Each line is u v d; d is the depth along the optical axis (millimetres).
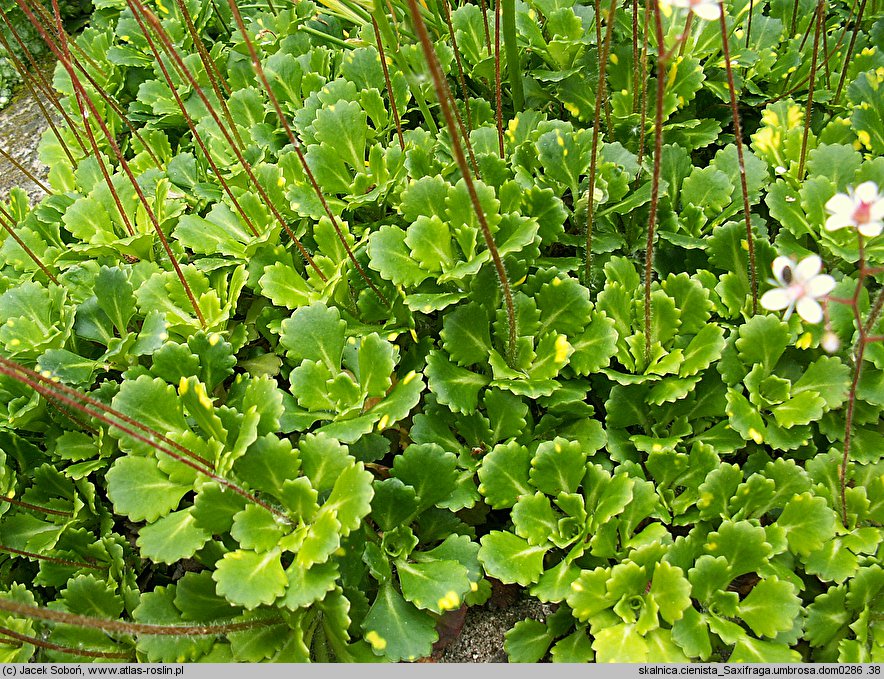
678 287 387
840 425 377
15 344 397
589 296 404
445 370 382
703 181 411
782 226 399
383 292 405
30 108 604
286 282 403
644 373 383
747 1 458
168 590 369
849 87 419
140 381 368
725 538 354
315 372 381
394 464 367
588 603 354
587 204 406
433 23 450
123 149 496
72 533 383
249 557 351
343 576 362
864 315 378
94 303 410
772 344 376
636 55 408
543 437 385
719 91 429
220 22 517
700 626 350
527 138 422
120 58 496
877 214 316
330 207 415
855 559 358
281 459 359
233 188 430
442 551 370
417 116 463
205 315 407
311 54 467
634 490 366
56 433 403
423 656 362
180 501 379
